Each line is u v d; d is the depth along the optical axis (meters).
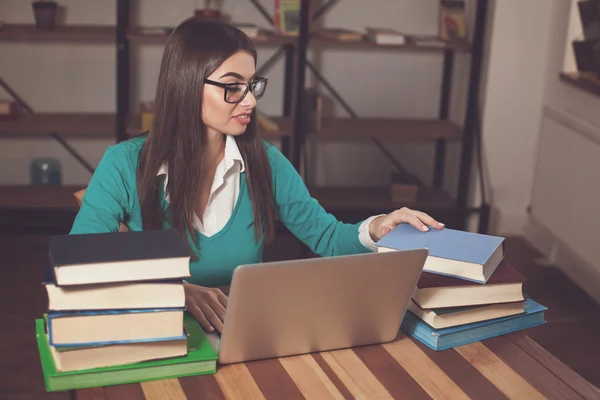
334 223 2.00
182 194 1.77
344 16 4.37
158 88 1.75
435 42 4.09
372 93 4.50
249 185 1.87
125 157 1.85
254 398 1.31
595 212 3.45
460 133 4.23
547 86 4.14
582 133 3.60
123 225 1.90
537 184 4.05
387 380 1.39
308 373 1.40
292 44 4.24
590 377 2.95
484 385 1.39
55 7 3.89
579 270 3.81
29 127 3.89
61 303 1.28
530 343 1.56
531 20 4.10
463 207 4.29
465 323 1.55
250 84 1.70
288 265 1.35
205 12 3.97
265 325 1.40
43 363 1.34
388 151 4.61
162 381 1.35
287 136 4.39
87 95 4.27
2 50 4.14
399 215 1.76
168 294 1.33
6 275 3.59
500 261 1.65
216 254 1.87
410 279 1.47
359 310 1.47
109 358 1.32
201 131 1.76
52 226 4.05
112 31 4.00
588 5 3.62
